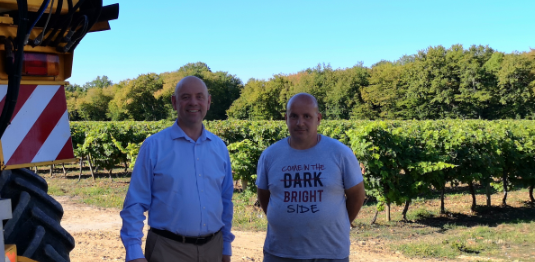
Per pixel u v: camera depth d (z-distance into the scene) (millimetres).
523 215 9133
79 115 72312
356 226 7969
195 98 2697
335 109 61281
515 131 11281
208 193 2729
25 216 2633
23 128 2287
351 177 2854
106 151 13531
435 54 53000
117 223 7754
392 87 56844
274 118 67750
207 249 2725
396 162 8258
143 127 17516
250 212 8773
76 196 10828
